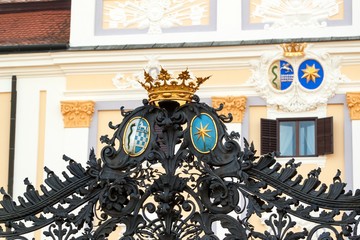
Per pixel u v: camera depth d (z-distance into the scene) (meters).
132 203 13.88
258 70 30.00
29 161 30.70
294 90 29.91
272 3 30.30
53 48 30.73
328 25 30.09
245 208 13.71
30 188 14.09
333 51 29.88
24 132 30.84
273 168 13.67
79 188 14.02
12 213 14.04
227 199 13.69
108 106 30.58
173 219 13.84
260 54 29.98
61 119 30.73
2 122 30.92
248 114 29.98
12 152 30.73
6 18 32.28
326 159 29.66
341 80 29.83
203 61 30.17
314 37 30.00
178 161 13.87
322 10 30.14
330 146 29.62
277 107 29.92
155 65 30.34
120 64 30.50
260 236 13.57
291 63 29.94
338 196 13.47
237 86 30.00
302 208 13.55
